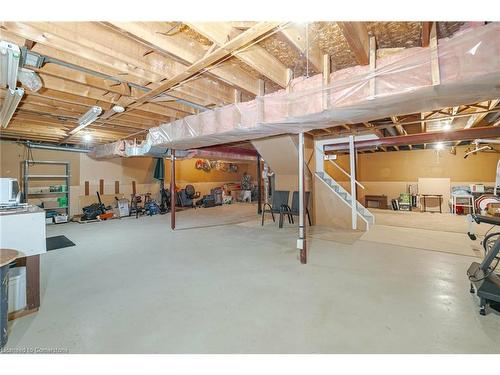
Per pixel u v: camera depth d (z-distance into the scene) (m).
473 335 1.72
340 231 5.09
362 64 2.32
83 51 2.11
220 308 2.13
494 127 4.35
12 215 2.01
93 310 2.11
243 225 5.91
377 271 2.91
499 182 5.30
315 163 6.00
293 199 5.82
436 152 8.06
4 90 2.90
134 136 6.10
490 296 1.89
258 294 2.38
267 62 2.52
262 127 3.17
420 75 2.01
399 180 8.65
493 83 1.85
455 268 2.97
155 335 1.77
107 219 6.84
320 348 1.62
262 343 1.68
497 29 1.72
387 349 1.60
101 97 3.19
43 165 6.59
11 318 1.96
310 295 2.34
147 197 8.60
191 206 9.61
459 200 7.37
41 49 2.14
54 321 1.95
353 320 1.92
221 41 1.95
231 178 12.14
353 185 5.36
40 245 2.12
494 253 2.32
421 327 1.82
